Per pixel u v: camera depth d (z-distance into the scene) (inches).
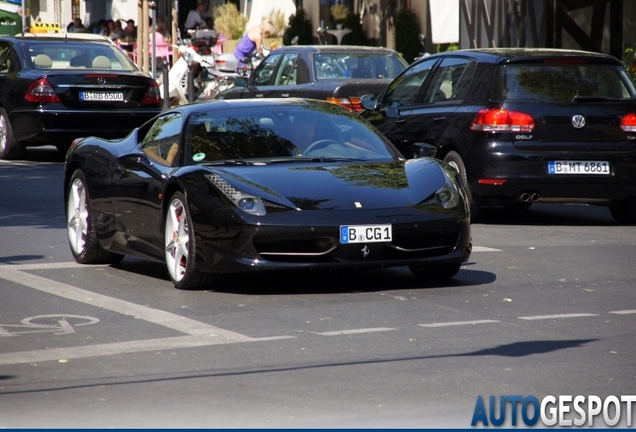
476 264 751.1
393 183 657.6
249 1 2795.3
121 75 1421.0
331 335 532.7
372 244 627.2
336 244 621.9
